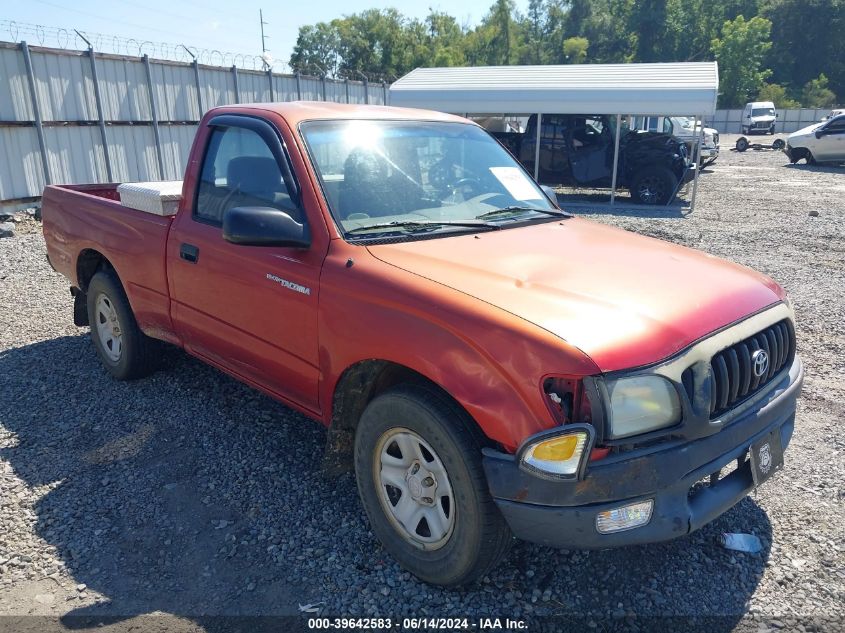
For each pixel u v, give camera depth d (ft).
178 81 51.39
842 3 257.34
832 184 68.39
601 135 57.36
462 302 8.51
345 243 10.18
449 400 8.71
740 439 8.73
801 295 25.81
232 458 12.93
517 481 7.86
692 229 42.27
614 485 7.65
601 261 10.19
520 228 11.89
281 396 11.80
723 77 242.58
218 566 9.89
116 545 10.34
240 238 10.03
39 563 9.92
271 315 11.08
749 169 85.81
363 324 9.39
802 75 270.87
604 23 309.22
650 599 9.23
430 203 11.81
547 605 9.12
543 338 7.77
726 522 10.95
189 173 13.23
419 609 9.04
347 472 12.06
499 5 295.48
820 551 10.24
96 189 19.29
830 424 14.62
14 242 33.96
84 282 17.43
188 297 13.10
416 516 9.36
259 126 11.86
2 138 38.96
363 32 240.12
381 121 12.69
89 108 44.47
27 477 12.19
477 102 57.16
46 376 16.80
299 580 9.60
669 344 8.07
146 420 14.46
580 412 7.64
